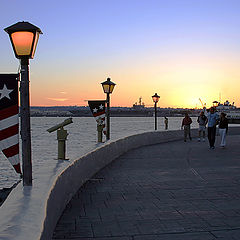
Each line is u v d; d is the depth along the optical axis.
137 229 4.55
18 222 2.83
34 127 134.88
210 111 15.49
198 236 4.27
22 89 4.96
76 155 7.75
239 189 7.01
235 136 25.19
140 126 134.62
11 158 5.08
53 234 4.37
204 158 12.20
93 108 13.20
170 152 14.20
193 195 6.49
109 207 5.66
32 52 4.94
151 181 7.94
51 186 4.30
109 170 9.59
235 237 4.22
